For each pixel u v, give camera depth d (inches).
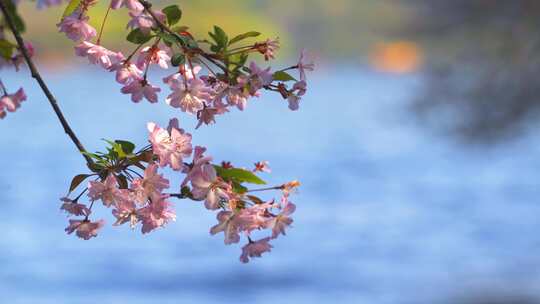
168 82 83.4
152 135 80.4
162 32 82.0
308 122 3489.2
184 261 1109.7
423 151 2573.8
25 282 984.9
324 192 1811.0
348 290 882.1
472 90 753.6
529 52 736.3
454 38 756.6
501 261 954.7
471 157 2317.9
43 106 3858.3
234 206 80.8
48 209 1632.6
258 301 861.2
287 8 3878.0
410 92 783.7
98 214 1445.6
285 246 1205.7
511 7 728.3
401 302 788.0
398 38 775.1
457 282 839.7
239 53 83.7
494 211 1460.4
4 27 94.8
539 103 735.1
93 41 86.0
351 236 1282.0
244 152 2417.6
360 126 3316.9
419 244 1167.0
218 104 82.8
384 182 1964.8
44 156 2524.6
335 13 4286.4
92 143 2551.7
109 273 1042.1
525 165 2130.9
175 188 880.3
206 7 2938.0
